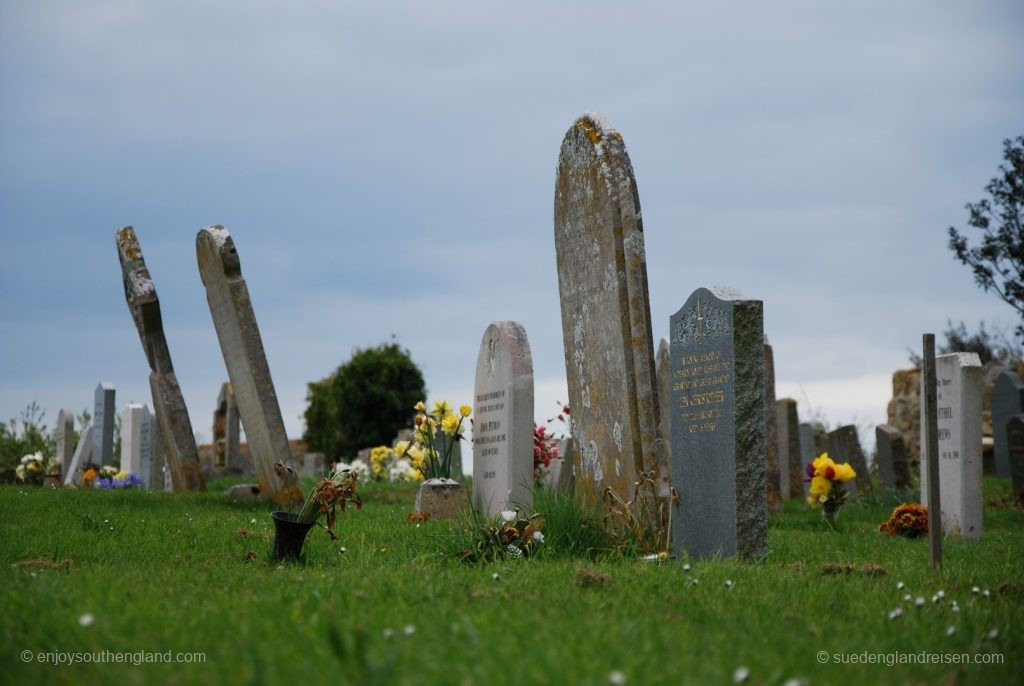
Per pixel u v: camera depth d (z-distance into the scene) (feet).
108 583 18.20
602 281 31.83
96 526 32.17
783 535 37.35
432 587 18.22
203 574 21.02
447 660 12.29
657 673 12.08
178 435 54.70
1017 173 104.12
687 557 22.13
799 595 18.94
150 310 55.42
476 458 38.09
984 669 14.08
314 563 25.23
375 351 137.49
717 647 13.94
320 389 145.79
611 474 31.30
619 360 30.76
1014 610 18.74
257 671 11.00
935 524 23.70
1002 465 77.51
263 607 15.85
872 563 25.44
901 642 15.31
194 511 40.83
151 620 14.84
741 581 20.65
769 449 53.31
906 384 98.94
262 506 43.83
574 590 18.60
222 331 47.21
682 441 28.45
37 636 14.06
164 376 55.62
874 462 85.30
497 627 14.46
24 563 23.43
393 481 72.18
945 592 20.48
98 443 76.84
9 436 86.89
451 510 39.37
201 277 48.52
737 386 26.71
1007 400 77.20
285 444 43.39
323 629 13.85
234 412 92.53
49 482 78.43
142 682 11.58
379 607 15.85
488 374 37.17
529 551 26.20
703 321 27.84
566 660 12.40
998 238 103.76
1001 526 47.37
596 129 32.55
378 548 28.30
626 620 15.26
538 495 31.76
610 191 31.19
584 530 28.25
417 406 42.93
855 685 12.55
